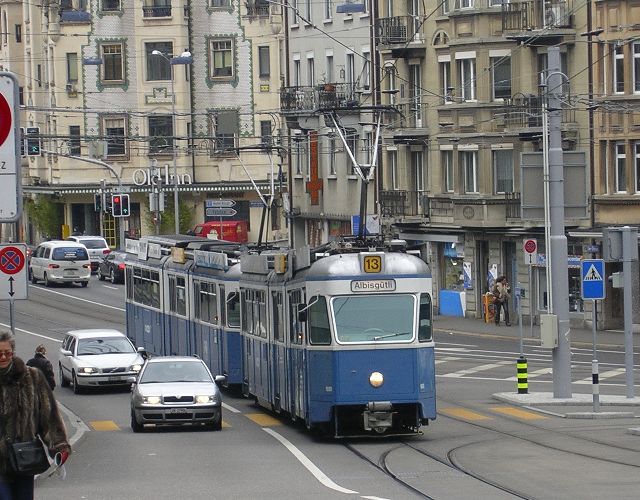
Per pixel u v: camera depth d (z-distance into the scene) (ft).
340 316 179.83
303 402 186.19
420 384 179.73
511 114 398.62
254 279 224.12
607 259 215.10
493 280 409.08
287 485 137.18
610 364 295.07
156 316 311.68
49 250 534.78
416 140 434.30
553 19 378.73
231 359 251.60
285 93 504.84
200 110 647.97
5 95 100.32
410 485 134.82
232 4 644.69
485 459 154.51
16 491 77.46
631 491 126.11
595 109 350.43
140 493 132.87
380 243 189.98
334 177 496.23
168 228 640.17
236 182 640.17
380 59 451.94
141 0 644.27
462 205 408.46
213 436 191.52
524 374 232.94
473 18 407.23
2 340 76.84
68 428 203.51
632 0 361.71
